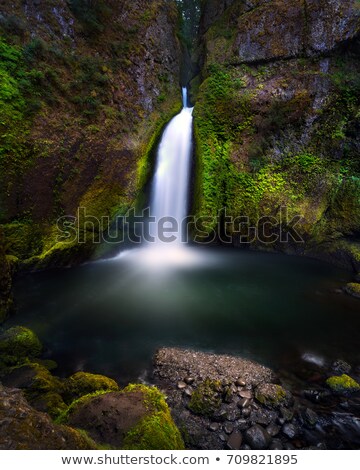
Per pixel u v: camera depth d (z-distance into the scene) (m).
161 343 6.08
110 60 12.20
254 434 3.79
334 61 11.65
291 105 11.79
